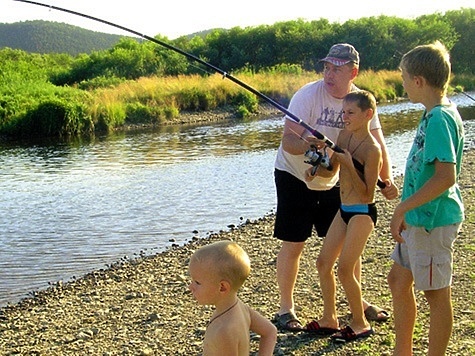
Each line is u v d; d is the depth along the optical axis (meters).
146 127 25.03
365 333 4.33
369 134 4.16
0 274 7.25
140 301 5.88
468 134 18.58
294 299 5.28
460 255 6.14
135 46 40.09
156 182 12.72
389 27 45.72
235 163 14.95
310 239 7.44
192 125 25.20
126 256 7.84
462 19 49.84
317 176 4.44
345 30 45.59
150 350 4.56
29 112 22.98
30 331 5.31
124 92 27.86
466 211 8.27
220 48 47.03
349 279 4.22
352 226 4.14
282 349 4.21
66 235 8.90
